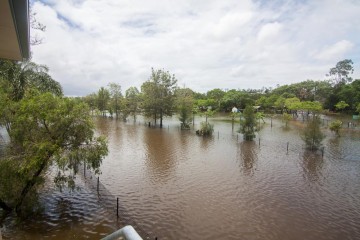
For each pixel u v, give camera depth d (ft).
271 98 269.03
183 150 97.60
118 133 136.67
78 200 49.11
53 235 37.29
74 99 44.45
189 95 166.40
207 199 52.08
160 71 163.12
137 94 198.08
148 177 65.41
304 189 58.03
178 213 45.88
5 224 39.24
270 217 44.83
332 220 43.91
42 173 46.98
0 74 69.62
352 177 66.49
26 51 13.56
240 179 64.75
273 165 77.66
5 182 38.63
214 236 38.88
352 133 138.31
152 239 37.60
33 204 41.57
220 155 90.02
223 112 290.35
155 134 134.41
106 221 41.83
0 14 8.13
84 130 42.65
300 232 40.14
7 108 42.65
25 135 40.45
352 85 254.88
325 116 226.79
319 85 288.10
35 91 46.98
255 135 125.18
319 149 97.66
